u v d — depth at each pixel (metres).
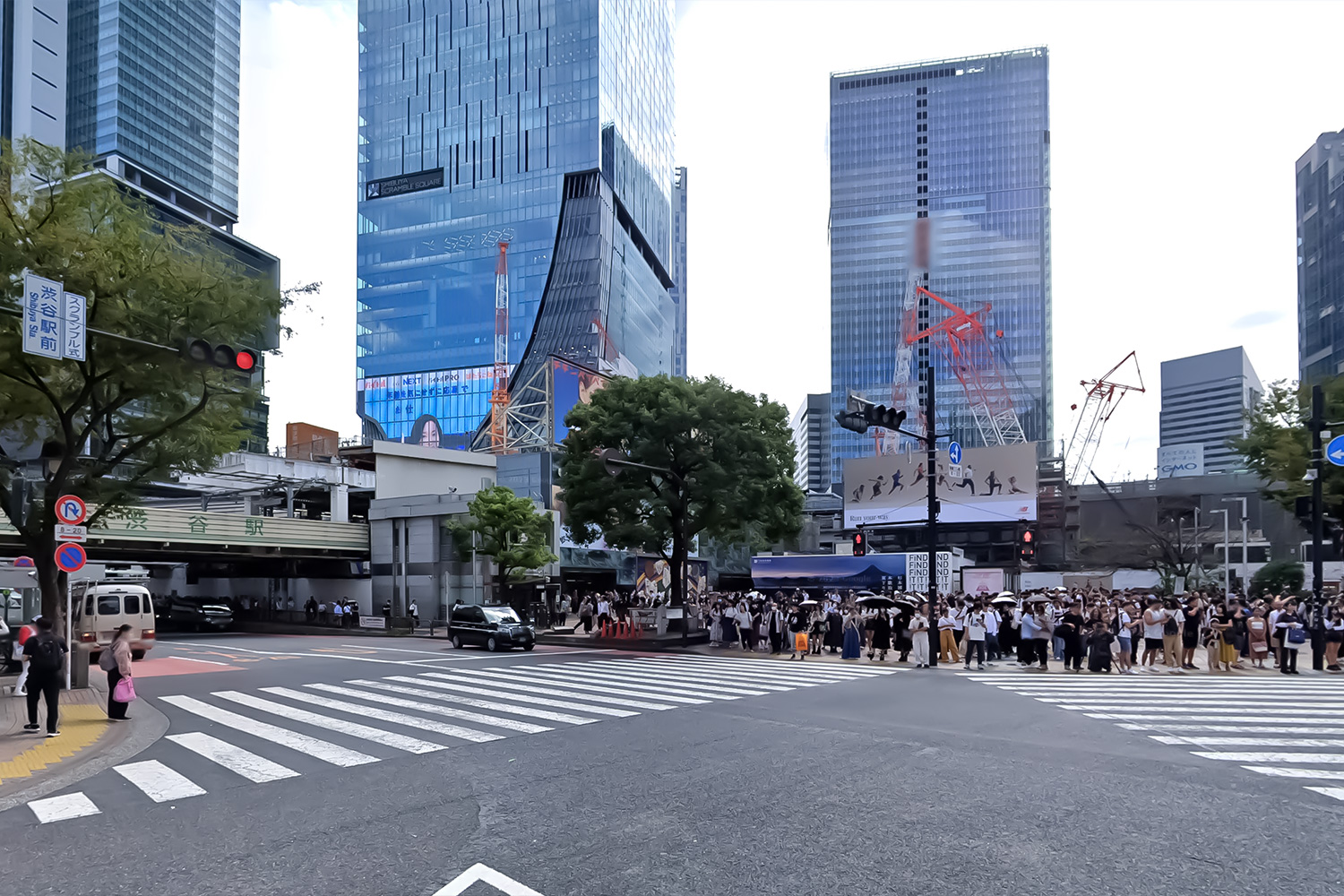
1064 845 6.73
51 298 12.45
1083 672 20.67
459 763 9.88
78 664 17.77
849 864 6.29
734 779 9.02
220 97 146.00
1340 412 26.16
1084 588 39.97
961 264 157.75
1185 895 5.70
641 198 164.50
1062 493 69.69
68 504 15.23
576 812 7.74
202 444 19.81
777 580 46.34
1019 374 152.25
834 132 166.88
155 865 6.41
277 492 53.09
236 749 10.84
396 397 149.25
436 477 57.69
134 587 25.30
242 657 25.94
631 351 153.88
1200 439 149.25
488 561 45.19
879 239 161.75
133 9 128.62
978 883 5.89
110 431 18.95
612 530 32.50
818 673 20.44
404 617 42.41
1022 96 160.25
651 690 16.83
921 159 162.62
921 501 60.88
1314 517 20.94
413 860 6.43
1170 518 64.88
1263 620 21.55
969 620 21.81
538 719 13.15
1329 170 95.00
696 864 6.30
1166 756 10.11
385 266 153.50
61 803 8.27
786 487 33.00
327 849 6.71
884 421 21.27
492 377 144.00
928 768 9.52
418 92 155.12
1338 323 92.06
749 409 32.34
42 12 122.69
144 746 11.16
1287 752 10.37
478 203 148.50
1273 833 7.03
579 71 145.62
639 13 168.62
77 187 16.03
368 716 13.51
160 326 16.56
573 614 46.34
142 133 129.25
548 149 145.75
